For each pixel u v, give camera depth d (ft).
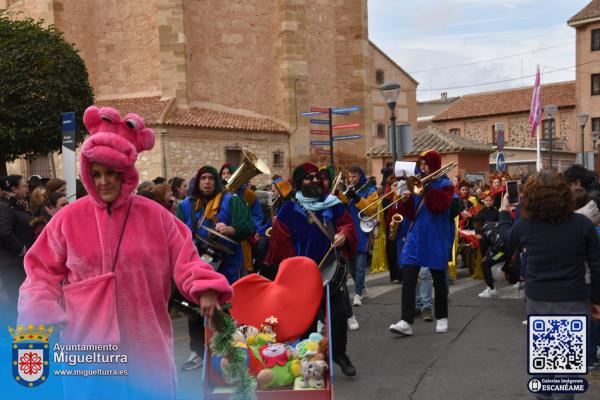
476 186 55.98
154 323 9.27
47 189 24.79
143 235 9.37
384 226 36.47
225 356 11.50
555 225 12.79
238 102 80.28
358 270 29.07
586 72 137.18
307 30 87.20
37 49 45.09
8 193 27.02
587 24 135.74
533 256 13.00
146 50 75.87
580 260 12.71
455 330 23.54
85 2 77.20
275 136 79.41
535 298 12.95
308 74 86.33
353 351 21.21
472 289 33.27
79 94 48.42
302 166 17.74
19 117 44.73
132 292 9.18
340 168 91.09
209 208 19.80
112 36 77.10
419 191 21.67
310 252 17.52
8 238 22.68
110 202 9.36
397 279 35.32
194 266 9.41
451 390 16.87
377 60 107.55
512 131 152.46
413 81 113.39
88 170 9.21
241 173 20.83
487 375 18.03
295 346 14.35
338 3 92.32
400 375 18.34
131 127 9.52
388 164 47.06
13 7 78.07
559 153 133.28
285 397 13.11
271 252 17.83
